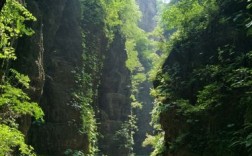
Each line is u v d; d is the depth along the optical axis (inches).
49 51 770.8
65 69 796.6
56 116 735.1
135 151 1697.8
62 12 845.2
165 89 654.5
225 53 550.6
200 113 521.3
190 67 631.2
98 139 1066.1
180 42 686.5
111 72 1229.7
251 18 518.9
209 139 489.7
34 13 568.7
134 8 1550.2
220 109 497.7
